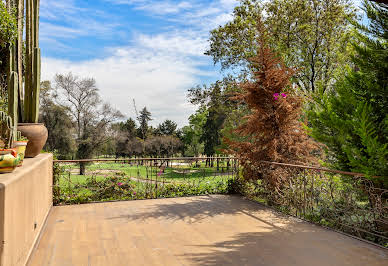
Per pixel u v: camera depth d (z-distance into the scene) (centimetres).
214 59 1722
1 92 563
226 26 1633
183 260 309
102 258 315
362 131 378
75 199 612
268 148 605
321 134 470
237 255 324
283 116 605
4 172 260
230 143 662
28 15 500
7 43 489
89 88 2445
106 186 666
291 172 547
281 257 318
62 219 482
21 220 258
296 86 629
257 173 629
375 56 414
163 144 3619
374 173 375
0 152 268
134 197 672
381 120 432
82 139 2416
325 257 317
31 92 489
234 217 497
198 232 412
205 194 712
